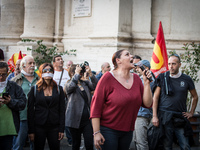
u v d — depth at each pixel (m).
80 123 5.93
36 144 5.45
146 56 11.83
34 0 13.29
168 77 5.47
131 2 11.94
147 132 5.63
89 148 5.91
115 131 4.20
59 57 8.14
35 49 12.80
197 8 11.85
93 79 6.48
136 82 4.35
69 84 5.98
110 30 11.53
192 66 10.02
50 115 5.41
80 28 13.02
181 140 5.38
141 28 11.91
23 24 14.32
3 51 13.80
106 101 4.23
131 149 7.29
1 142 4.97
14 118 4.97
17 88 5.14
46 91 5.46
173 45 11.84
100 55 11.73
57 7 13.54
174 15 11.97
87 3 12.74
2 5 14.37
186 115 5.40
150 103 4.36
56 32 13.57
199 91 11.11
